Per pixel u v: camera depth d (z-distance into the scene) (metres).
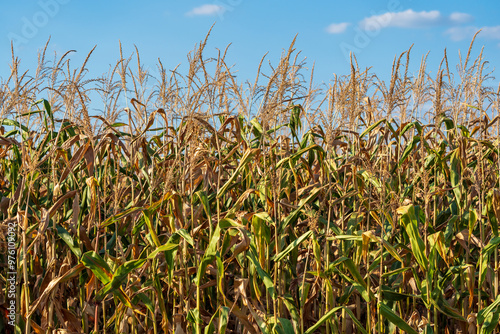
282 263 4.29
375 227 5.35
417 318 4.33
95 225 4.06
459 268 4.02
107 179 4.57
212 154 4.79
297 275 4.73
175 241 3.72
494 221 4.31
